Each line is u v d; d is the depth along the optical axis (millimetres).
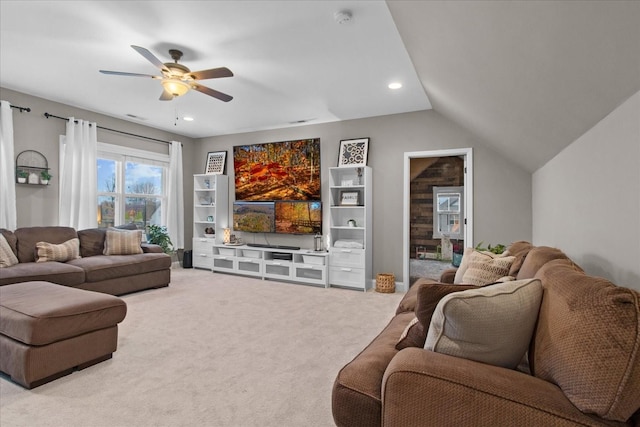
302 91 4035
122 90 4129
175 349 2656
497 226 4336
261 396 1992
